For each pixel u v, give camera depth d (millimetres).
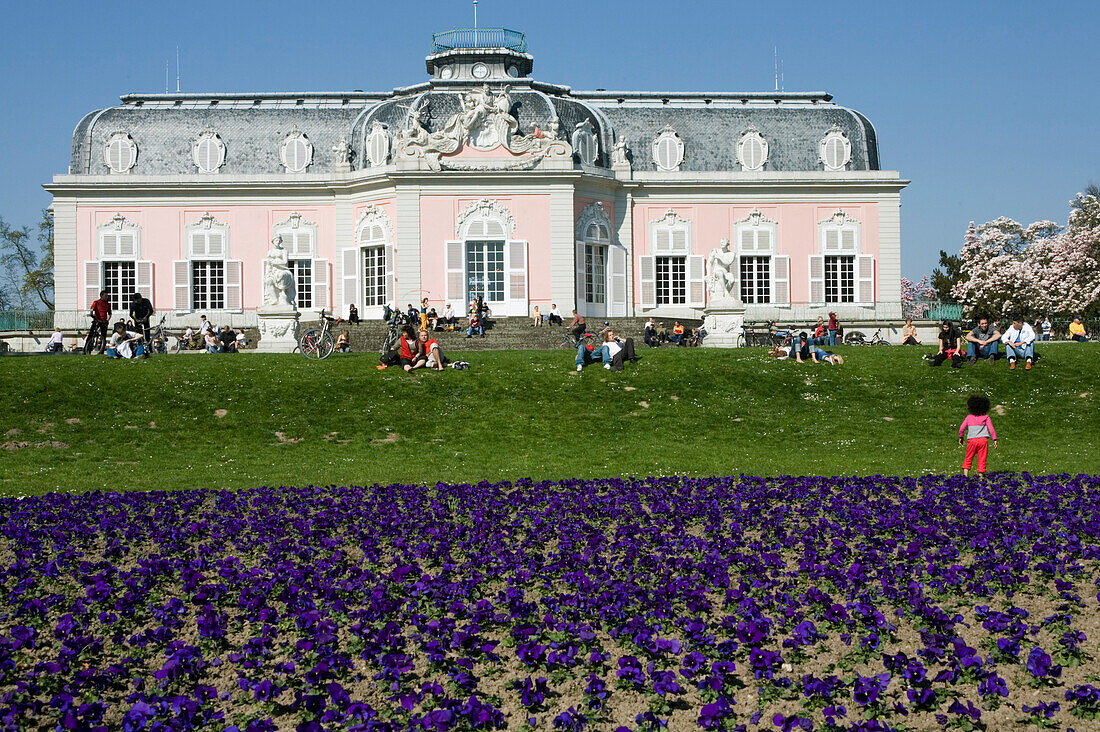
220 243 58844
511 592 13289
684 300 59688
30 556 16250
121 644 12820
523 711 11078
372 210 56625
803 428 29906
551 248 55594
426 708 11023
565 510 19156
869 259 60000
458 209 55406
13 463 25953
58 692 11430
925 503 19172
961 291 94750
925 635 12102
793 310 59500
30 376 32594
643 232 59406
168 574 15227
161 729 10078
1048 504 18891
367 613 13211
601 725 10805
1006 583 14320
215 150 59406
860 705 11125
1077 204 87500
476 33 63156
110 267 58812
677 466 25203
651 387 32938
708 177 59125
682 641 12664
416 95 58906
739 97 63156
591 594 13734
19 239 90688
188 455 27250
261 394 31859
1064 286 84562
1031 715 10820
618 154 58844
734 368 34562
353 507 19438
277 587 14688
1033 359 34250
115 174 58906
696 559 15711
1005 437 29250
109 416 30125
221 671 12062
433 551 16000
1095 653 12320
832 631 13133
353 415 30547
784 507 19516
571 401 31828
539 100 57188
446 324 51438
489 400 31781
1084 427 29797
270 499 20297
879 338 55000
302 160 59500
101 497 20609
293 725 10859
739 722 10875
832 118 61531
